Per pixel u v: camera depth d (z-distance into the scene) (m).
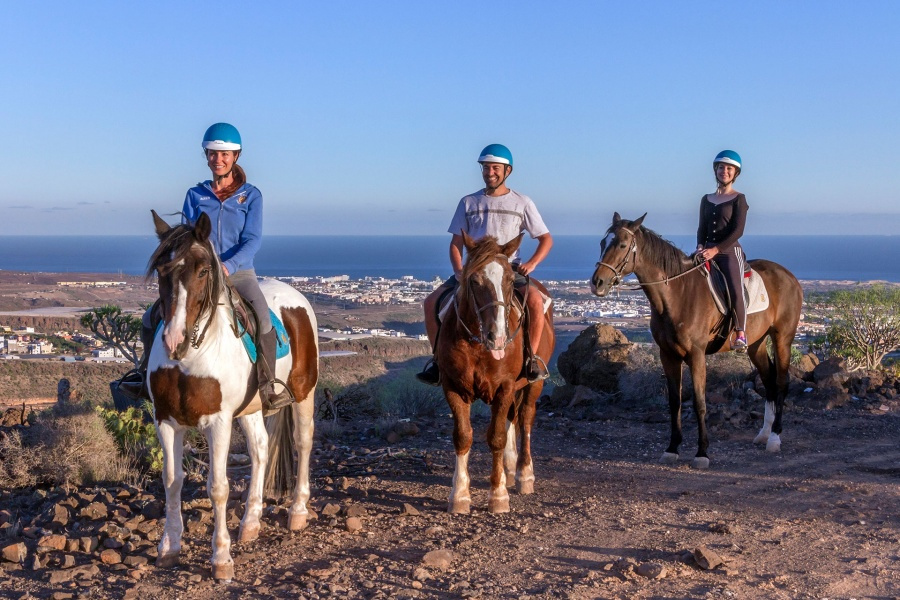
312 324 6.47
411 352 43.06
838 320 21.52
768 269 9.83
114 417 8.28
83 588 4.87
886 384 12.62
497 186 7.14
